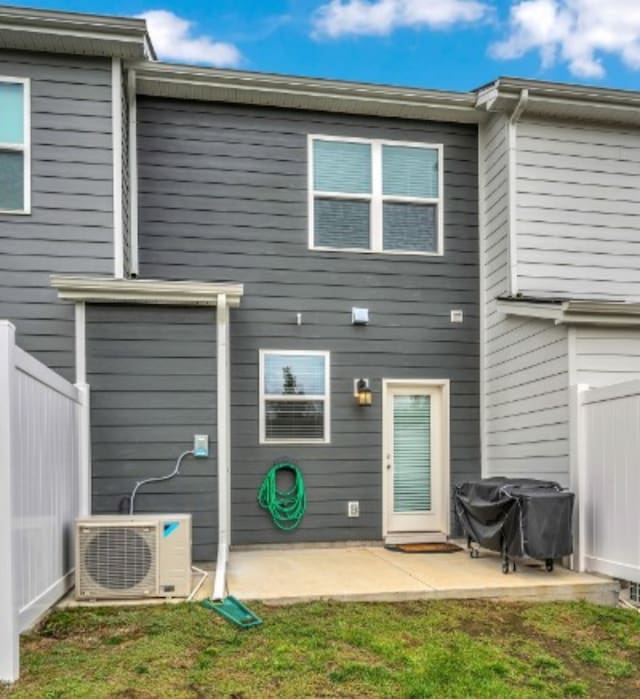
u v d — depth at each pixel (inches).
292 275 291.1
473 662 148.0
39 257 242.8
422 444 301.9
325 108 295.6
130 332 233.9
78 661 142.0
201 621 170.7
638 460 201.9
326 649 153.1
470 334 306.2
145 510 227.6
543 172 286.8
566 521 221.0
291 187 293.6
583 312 232.7
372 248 299.1
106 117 250.4
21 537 149.4
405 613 186.4
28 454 156.6
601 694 137.5
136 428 230.5
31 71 246.4
